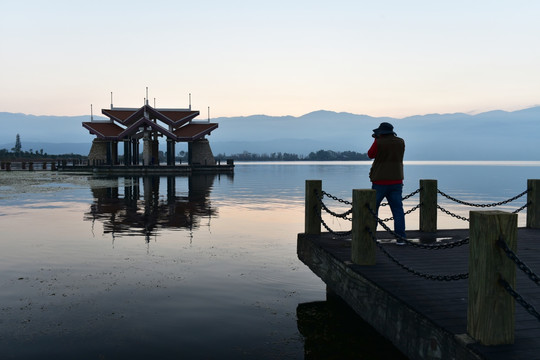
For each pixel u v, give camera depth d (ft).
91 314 17.65
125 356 13.85
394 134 23.21
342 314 18.69
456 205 67.15
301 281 23.29
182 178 143.43
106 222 42.98
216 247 31.60
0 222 42.60
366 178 152.35
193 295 20.45
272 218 48.57
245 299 20.13
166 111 197.67
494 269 10.49
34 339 15.06
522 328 11.76
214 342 15.20
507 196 83.82
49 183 109.70
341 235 23.93
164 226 40.96
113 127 193.88
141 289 21.18
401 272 17.54
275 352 14.58
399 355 14.82
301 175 183.93
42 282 22.13
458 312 12.87
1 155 387.55
